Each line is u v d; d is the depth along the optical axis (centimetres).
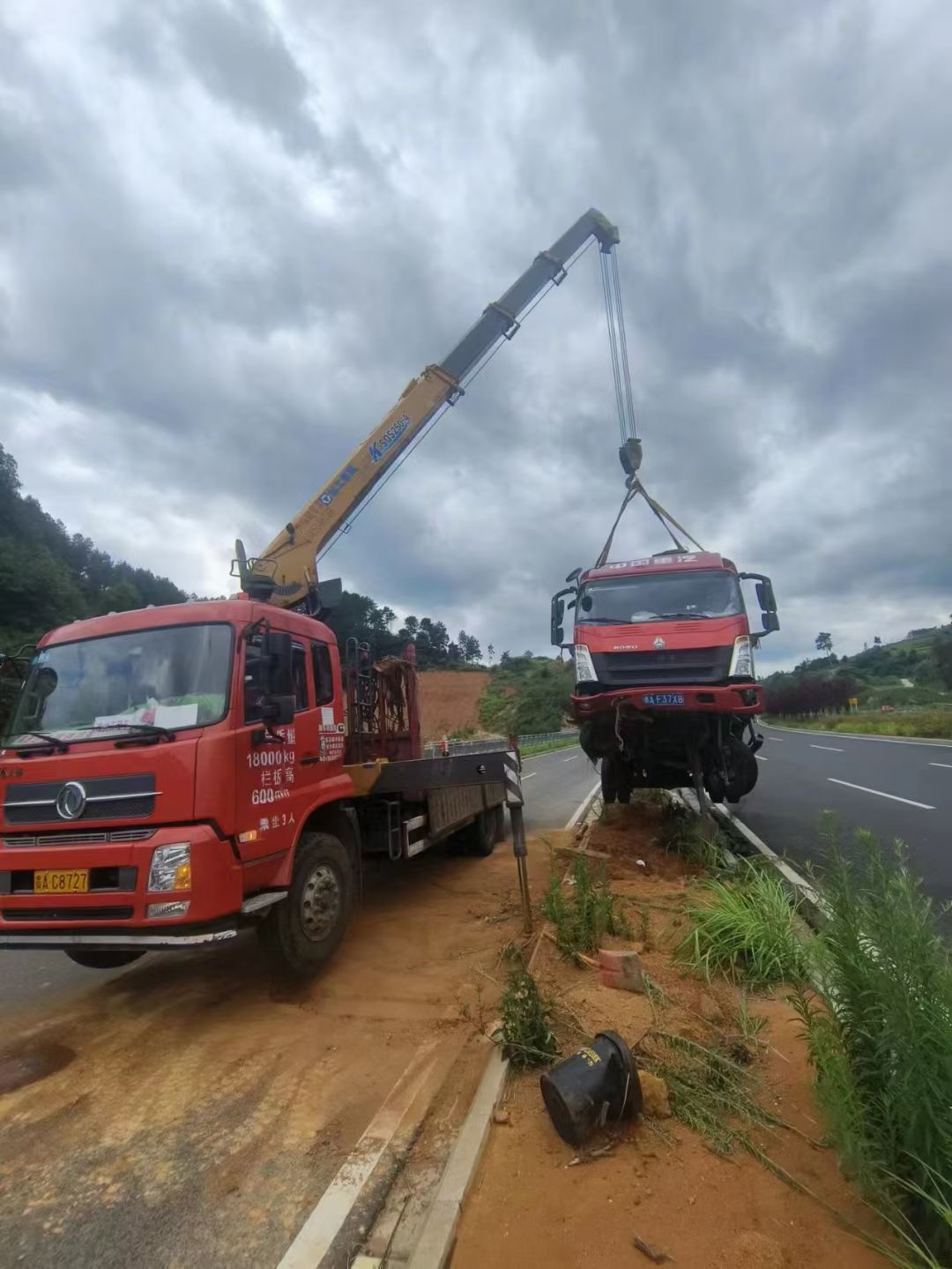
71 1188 291
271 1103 347
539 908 622
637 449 1284
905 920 256
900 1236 229
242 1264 248
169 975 532
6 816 454
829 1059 269
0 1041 430
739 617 836
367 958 540
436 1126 317
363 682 798
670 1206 251
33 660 514
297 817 495
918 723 3186
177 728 443
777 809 1156
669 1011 395
